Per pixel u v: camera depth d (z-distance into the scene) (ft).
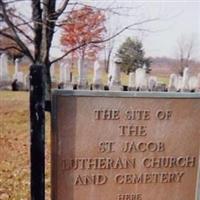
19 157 10.94
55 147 5.65
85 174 5.80
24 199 9.55
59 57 11.98
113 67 12.55
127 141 5.85
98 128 5.72
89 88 12.37
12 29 11.25
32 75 5.29
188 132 6.04
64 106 5.58
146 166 5.98
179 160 6.08
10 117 11.41
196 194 6.22
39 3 11.37
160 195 6.11
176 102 5.92
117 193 5.95
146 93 5.78
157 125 5.91
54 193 5.76
